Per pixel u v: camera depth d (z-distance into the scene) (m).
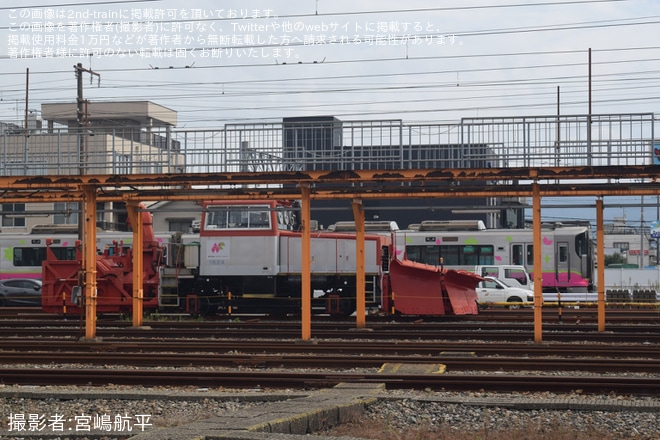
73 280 27.30
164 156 21.34
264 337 20.81
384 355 16.81
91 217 20.27
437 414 10.88
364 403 11.02
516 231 37.78
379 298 27.62
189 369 14.95
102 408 11.48
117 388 12.98
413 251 38.22
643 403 11.11
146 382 13.32
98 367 15.47
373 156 19.27
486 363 14.82
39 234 38.84
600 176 17.94
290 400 11.07
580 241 37.78
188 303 27.78
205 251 27.77
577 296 35.00
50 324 24.69
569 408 10.98
